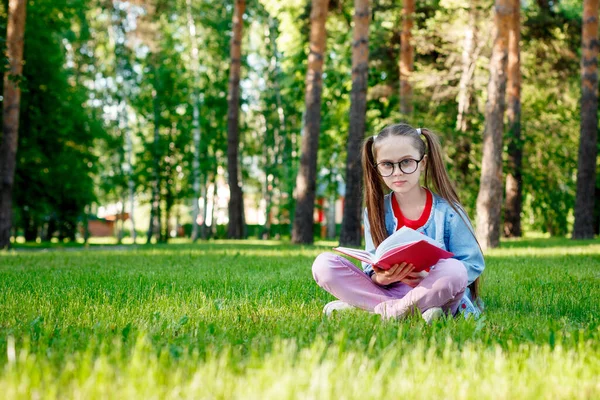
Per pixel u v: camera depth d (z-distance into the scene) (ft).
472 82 60.90
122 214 126.62
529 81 71.15
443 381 6.33
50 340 8.71
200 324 9.52
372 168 12.19
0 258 35.83
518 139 62.54
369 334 9.12
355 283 11.96
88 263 30.50
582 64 61.67
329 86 78.13
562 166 72.02
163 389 5.81
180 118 103.91
